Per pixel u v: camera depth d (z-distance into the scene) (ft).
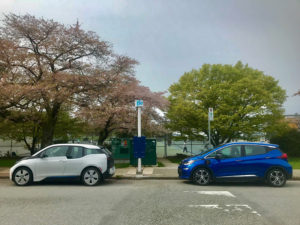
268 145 36.29
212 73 82.38
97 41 56.85
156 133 73.72
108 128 67.72
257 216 20.72
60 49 56.24
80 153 35.81
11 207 23.50
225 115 72.59
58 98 50.39
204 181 35.73
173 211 22.15
